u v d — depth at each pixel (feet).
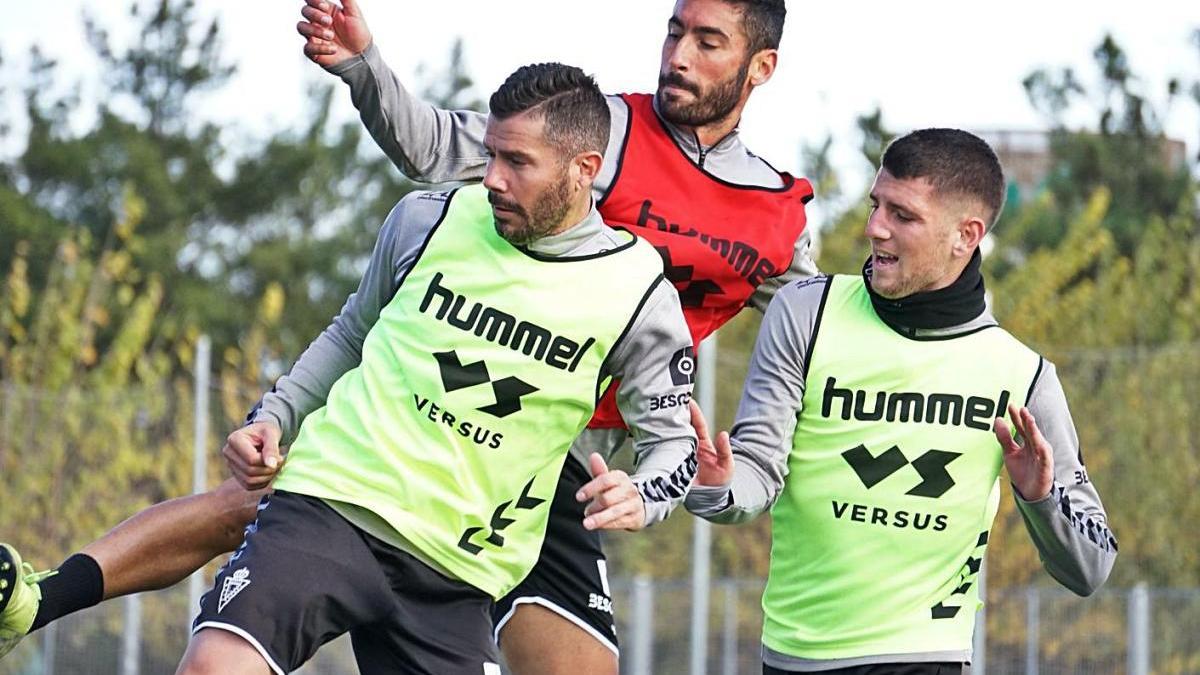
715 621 97.14
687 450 34.01
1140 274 151.74
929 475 36.27
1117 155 237.25
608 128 33.40
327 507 32.91
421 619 33.81
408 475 32.86
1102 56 241.14
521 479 33.73
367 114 36.52
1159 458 115.96
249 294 245.65
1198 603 101.14
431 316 33.42
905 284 36.01
